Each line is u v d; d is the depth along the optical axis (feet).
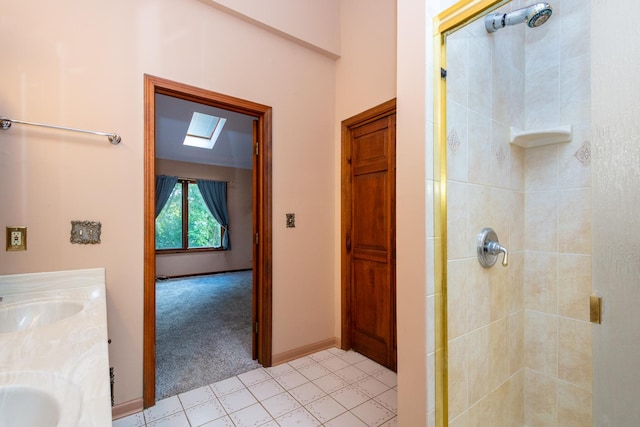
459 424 4.01
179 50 6.15
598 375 3.07
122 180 5.50
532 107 5.22
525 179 5.31
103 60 5.36
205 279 19.02
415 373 3.76
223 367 7.33
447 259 3.83
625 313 2.85
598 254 3.06
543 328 5.16
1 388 2.04
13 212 4.65
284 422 5.33
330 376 6.94
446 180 3.80
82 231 5.14
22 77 4.73
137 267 5.63
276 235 7.54
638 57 2.76
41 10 4.87
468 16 3.53
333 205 8.70
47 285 4.83
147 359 5.68
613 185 2.92
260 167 7.54
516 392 5.12
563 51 4.91
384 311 7.45
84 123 5.18
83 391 2.00
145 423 5.28
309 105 8.18
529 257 5.29
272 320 7.46
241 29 6.99
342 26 8.58
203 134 17.65
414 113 3.79
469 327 4.18
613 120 2.91
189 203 20.30
